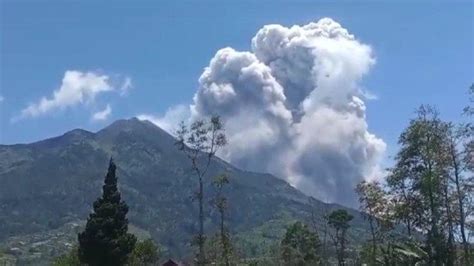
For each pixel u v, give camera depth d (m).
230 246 93.88
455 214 71.38
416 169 74.00
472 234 70.50
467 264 69.81
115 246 78.88
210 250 91.94
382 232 82.25
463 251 71.50
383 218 81.81
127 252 80.19
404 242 75.75
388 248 76.62
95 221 79.50
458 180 71.00
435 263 72.06
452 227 71.62
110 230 79.62
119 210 81.00
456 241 71.75
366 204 84.56
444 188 71.88
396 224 80.56
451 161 71.19
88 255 79.06
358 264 106.62
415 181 74.19
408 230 76.81
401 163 74.69
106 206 80.38
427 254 72.62
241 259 110.12
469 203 70.56
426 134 72.69
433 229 72.56
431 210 72.69
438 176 71.50
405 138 73.94
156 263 109.44
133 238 81.25
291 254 128.12
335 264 129.88
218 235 93.44
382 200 82.88
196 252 98.94
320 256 130.12
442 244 71.94
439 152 72.00
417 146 73.06
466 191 70.56
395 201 77.50
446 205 71.94
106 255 78.50
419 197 74.19
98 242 78.44
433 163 72.12
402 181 75.00
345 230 124.06
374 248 84.12
